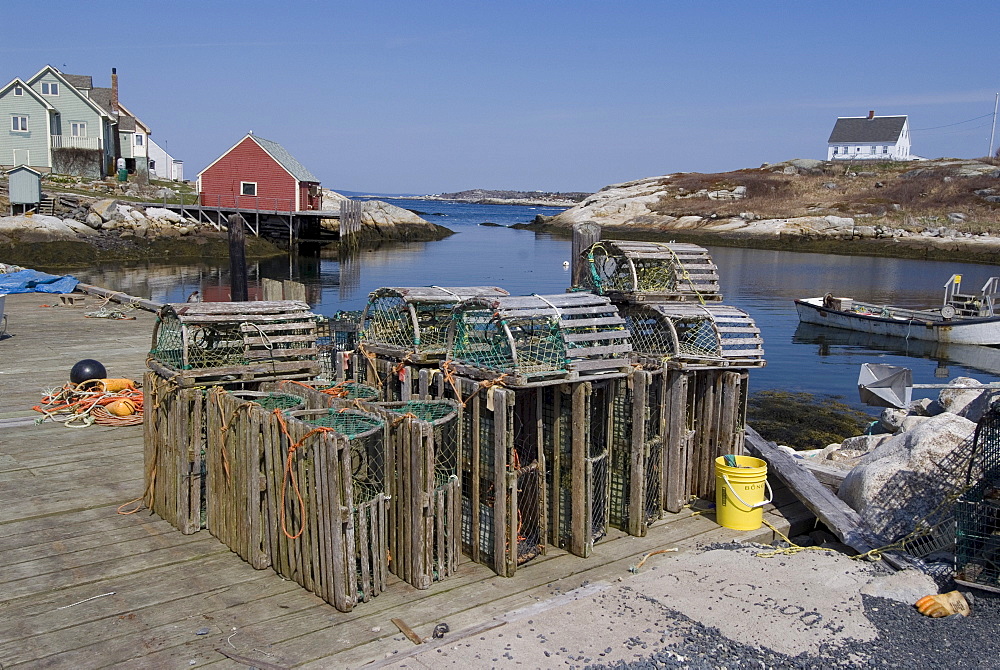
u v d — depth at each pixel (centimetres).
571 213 8206
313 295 3152
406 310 795
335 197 6550
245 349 776
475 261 4675
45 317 1797
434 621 566
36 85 5175
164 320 798
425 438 598
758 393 1723
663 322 808
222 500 679
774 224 6147
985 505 622
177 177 7225
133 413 1041
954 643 551
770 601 600
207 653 520
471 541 677
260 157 5169
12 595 590
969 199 6406
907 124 10438
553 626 554
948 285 2555
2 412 1047
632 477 730
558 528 704
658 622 564
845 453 1066
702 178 8231
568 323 683
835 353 2259
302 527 597
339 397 720
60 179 5047
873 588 628
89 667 503
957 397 1161
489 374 660
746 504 750
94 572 629
